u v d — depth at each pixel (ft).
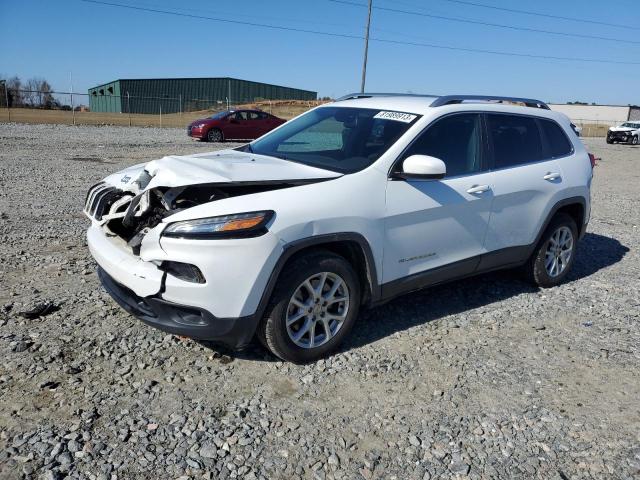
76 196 29.27
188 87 220.02
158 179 12.16
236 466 9.15
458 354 13.43
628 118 230.48
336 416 10.67
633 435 10.57
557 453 9.96
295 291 11.84
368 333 14.29
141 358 12.32
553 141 17.90
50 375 11.41
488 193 15.23
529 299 17.33
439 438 10.19
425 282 14.47
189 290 10.85
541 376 12.59
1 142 53.78
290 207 11.59
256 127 76.48
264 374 12.00
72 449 9.27
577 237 18.88
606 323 15.74
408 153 13.70
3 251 19.04
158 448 9.45
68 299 15.15
